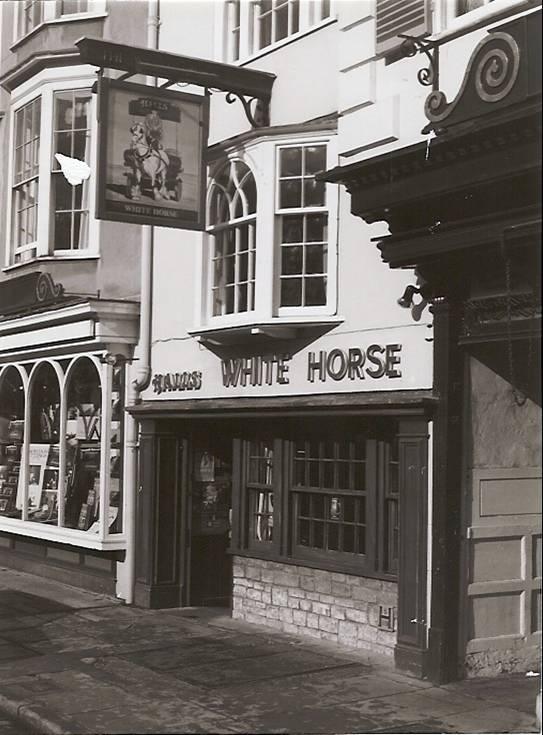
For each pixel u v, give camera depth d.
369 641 9.34
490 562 8.60
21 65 14.17
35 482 13.98
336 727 7.02
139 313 12.34
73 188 13.52
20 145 14.70
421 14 8.41
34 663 8.98
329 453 10.08
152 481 11.82
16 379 14.73
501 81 6.96
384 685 8.16
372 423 9.45
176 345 11.80
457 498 8.38
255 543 10.96
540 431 8.95
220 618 11.10
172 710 7.46
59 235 13.58
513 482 8.75
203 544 12.07
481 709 7.46
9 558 14.85
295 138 9.98
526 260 7.37
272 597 10.55
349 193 8.79
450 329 8.34
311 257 9.95
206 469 12.12
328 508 10.05
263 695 7.86
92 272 13.19
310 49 10.16
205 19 11.63
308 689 8.05
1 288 14.80
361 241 9.34
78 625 10.70
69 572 13.30
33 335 13.68
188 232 11.64
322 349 9.73
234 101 10.66
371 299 9.20
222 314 11.02
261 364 10.48
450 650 8.28
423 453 8.54
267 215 10.09
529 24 6.76
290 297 10.05
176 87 12.12
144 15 12.82
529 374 8.72
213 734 6.88
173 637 10.06
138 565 11.99
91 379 12.91
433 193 7.56
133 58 10.02
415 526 8.56
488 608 8.58
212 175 11.02
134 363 12.34
